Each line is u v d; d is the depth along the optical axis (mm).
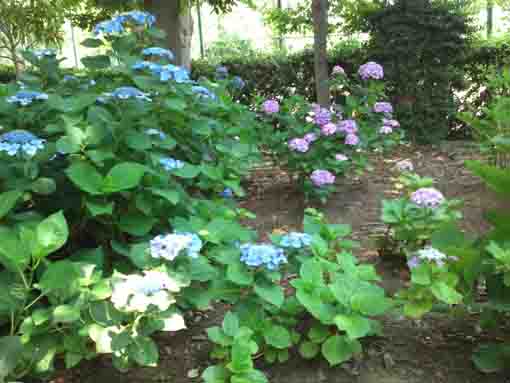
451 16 7043
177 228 2607
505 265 2025
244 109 5047
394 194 4797
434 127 7125
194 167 2961
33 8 9547
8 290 2135
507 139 2836
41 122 2857
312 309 2234
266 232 4023
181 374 2338
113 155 2496
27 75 3385
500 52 7508
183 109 3236
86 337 2141
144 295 1887
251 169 5746
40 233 1992
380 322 2658
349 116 5508
